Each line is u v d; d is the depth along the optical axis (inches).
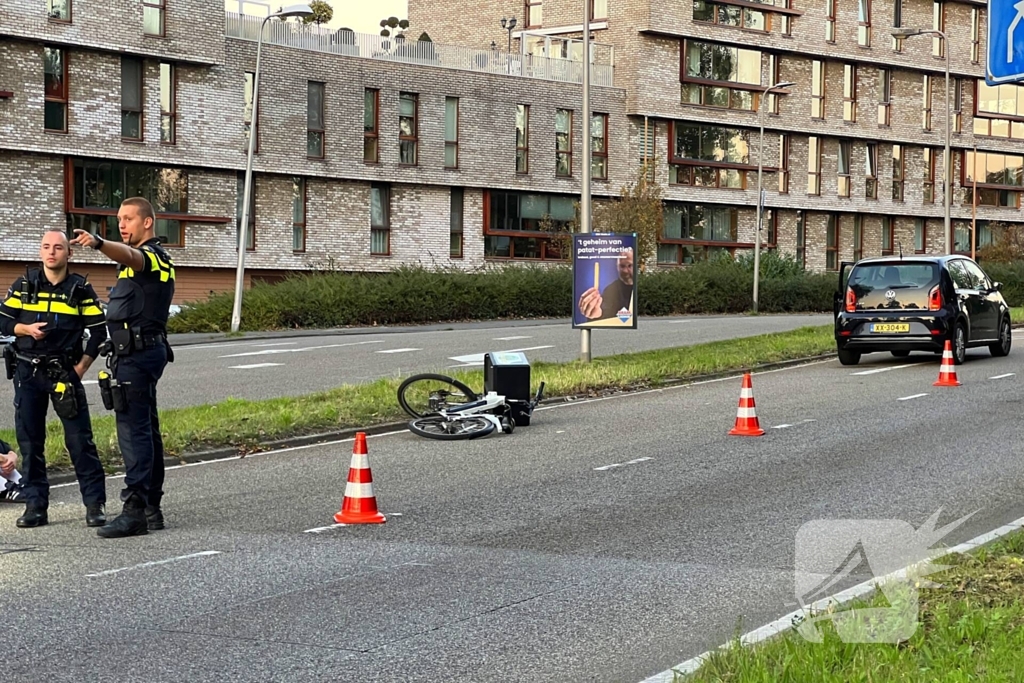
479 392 735.7
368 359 1013.2
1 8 1582.2
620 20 2353.6
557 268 1940.2
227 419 612.4
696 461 515.5
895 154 2748.5
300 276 1752.0
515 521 398.9
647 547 360.2
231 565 339.3
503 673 245.4
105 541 371.9
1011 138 2893.7
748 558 344.8
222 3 1819.6
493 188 2180.1
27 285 392.2
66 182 1690.5
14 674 244.1
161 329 384.2
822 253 2652.6
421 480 478.3
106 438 548.7
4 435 553.9
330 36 1984.5
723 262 2252.7
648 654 257.8
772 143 2551.7
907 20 2711.6
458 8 2568.9
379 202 2071.9
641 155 2363.4
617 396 772.6
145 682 239.3
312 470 508.1
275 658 254.8
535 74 2236.7
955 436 572.7
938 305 926.4
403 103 2074.3
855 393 754.2
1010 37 272.1
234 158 1860.2
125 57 1744.6
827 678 211.9
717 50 2443.4
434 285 1702.8
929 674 214.7
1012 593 272.7
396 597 304.5
